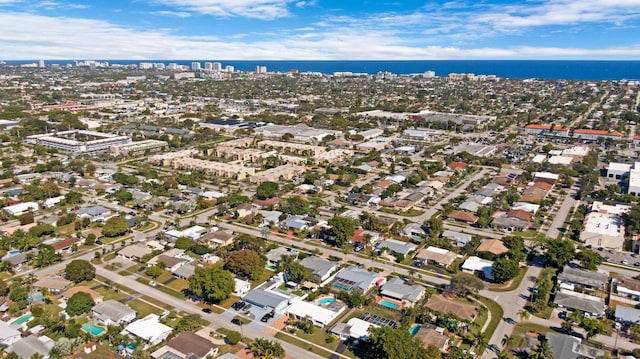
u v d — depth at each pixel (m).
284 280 146.38
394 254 164.12
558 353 104.25
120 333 117.25
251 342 114.44
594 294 137.12
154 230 190.00
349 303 132.25
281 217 196.50
